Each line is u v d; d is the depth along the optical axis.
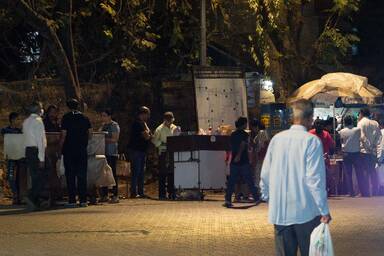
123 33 25.05
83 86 23.09
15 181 17.28
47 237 11.66
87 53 25.66
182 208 16.09
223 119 20.66
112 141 18.02
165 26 26.27
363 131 19.80
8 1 19.31
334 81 21.56
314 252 6.63
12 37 26.75
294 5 26.36
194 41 25.80
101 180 17.17
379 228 12.61
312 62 26.88
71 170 16.11
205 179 18.44
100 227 12.80
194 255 10.02
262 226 12.98
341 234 11.91
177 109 24.20
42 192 16.58
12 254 10.10
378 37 33.03
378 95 21.52
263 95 24.61
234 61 28.78
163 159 19.09
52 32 19.72
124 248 10.60
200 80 20.67
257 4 23.77
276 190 6.91
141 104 23.92
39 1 21.62
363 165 19.77
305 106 7.05
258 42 25.09
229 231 12.36
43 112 18.61
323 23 30.11
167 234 12.01
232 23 25.98
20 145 17.00
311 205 6.81
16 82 21.98
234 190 18.30
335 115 22.94
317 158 6.77
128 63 23.88
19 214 14.80
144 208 16.08
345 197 19.53
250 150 18.75
